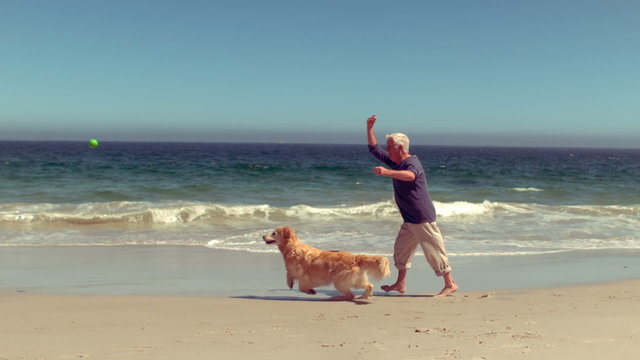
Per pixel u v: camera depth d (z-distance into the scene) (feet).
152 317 14.69
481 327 12.85
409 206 18.16
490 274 23.53
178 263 25.82
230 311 15.60
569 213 47.47
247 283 21.53
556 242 33.17
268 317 14.70
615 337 11.56
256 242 31.99
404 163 17.87
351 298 17.62
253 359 10.18
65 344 11.46
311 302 17.26
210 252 28.78
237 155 256.93
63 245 30.63
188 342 11.62
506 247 31.07
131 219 40.86
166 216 41.70
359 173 101.45
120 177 84.17
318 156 262.67
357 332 12.55
